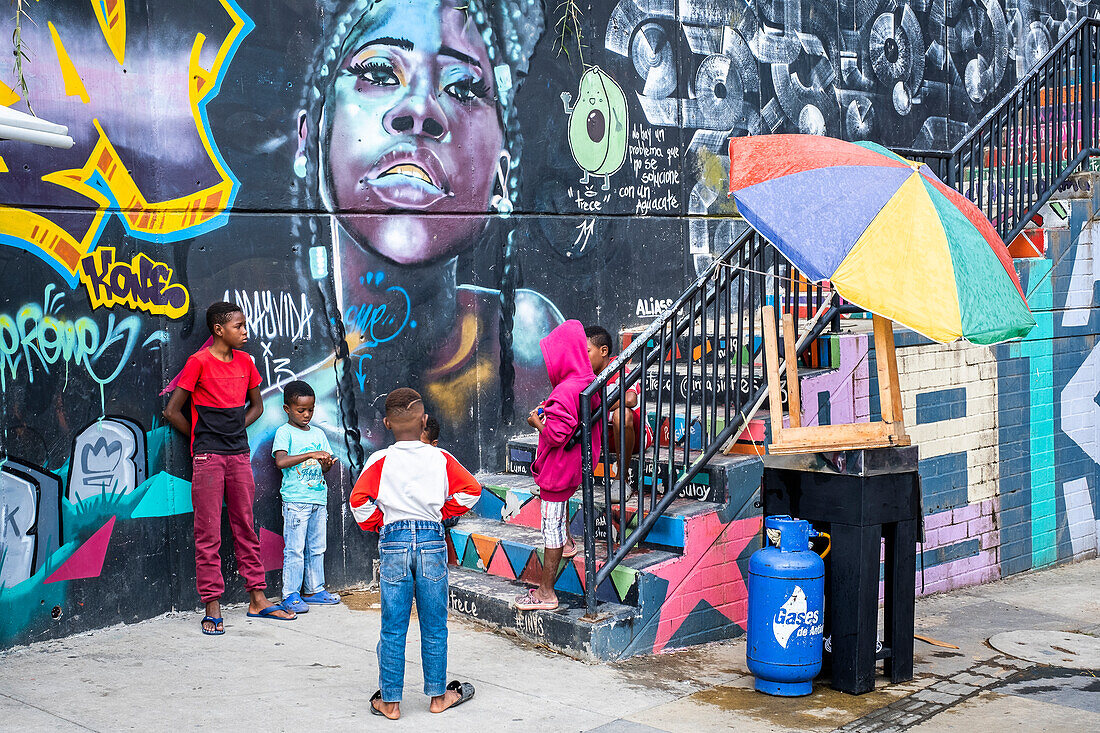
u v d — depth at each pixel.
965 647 6.18
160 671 5.18
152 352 5.94
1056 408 8.54
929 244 4.75
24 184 5.46
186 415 6.07
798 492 5.40
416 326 7.11
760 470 6.30
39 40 5.48
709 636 6.04
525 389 7.72
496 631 6.00
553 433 5.57
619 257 8.28
